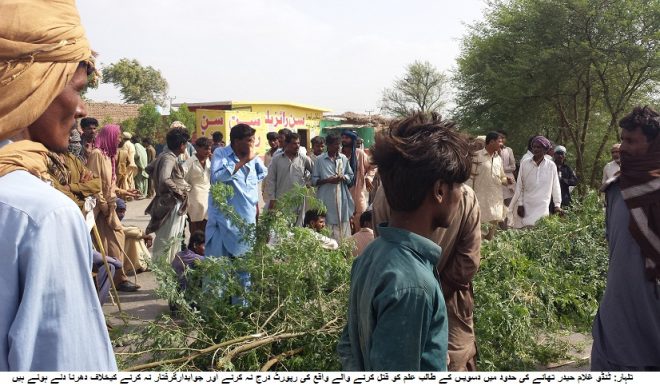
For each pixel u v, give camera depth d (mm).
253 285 4305
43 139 1528
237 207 5609
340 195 8070
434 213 1887
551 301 4750
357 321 1970
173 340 3744
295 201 4734
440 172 1807
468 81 21906
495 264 4777
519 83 19703
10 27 1365
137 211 14352
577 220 6359
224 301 4223
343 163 8180
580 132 21000
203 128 24656
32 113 1403
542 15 19047
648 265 2873
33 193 1303
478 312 4234
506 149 10492
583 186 19594
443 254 2949
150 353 4027
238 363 3795
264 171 6086
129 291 6949
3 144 1401
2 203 1265
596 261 5984
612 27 18453
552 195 8281
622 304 2988
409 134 1884
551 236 5930
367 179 9164
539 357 4719
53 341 1259
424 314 1711
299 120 29172
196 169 7879
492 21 21438
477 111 22062
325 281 4309
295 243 4316
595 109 21250
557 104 21094
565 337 5430
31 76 1383
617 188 3061
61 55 1437
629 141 2895
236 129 5648
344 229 8148
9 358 1223
